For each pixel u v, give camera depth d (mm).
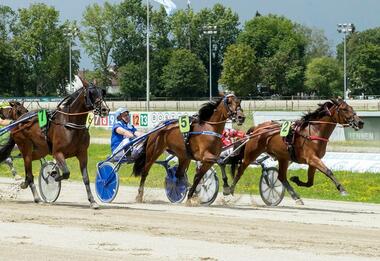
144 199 15227
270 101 62156
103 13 80688
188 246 8617
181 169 14180
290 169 20922
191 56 78188
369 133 32562
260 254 8078
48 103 54281
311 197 16766
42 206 13234
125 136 14562
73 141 12812
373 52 80625
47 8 77812
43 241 9008
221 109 13102
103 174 14352
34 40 77062
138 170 14438
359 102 57938
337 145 29109
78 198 15352
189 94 78562
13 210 12484
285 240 9117
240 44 78188
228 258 7824
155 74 79312
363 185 18609
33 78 78250
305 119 13719
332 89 82312
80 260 7730
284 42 88875
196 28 88188
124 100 73125
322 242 8977
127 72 78688
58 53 77875
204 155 13195
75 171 23422
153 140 14156
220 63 90875
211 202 14086
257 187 18047
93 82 12961
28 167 13984
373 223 11148
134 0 80750
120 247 8547
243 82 76000
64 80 80375
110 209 12766
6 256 7984
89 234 9602
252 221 11094
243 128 30438
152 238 9250
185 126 13375
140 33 82375
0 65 75875
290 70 81688
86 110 12812
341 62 96375
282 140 13938
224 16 90625
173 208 13188
